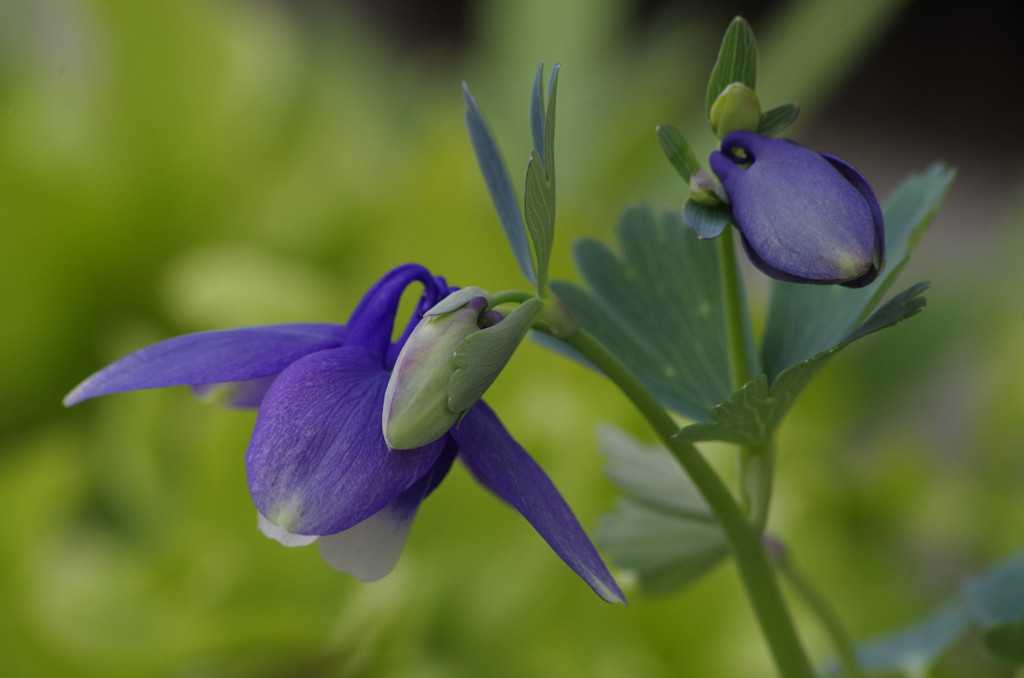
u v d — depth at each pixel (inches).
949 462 36.2
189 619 22.6
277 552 24.7
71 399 18.3
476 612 25.5
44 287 32.9
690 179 18.7
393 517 18.4
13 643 21.9
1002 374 33.4
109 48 35.0
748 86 18.8
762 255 18.1
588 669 25.0
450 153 30.4
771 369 19.5
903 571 31.5
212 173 35.5
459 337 18.1
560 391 26.9
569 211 33.2
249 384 18.9
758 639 25.6
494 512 26.0
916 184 19.6
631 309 19.9
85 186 33.1
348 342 18.5
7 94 34.4
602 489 25.8
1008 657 19.6
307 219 35.8
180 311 29.3
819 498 29.9
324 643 21.9
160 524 27.6
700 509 20.0
